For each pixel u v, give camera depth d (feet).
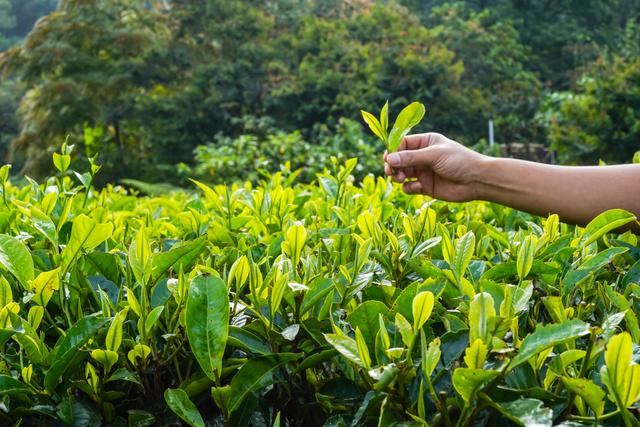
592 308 2.60
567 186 3.52
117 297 2.65
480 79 88.33
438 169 3.70
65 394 2.13
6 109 93.81
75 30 69.87
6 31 140.67
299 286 2.15
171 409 2.10
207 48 74.90
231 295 2.72
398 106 72.13
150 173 67.05
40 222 2.81
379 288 2.52
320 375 2.28
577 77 94.22
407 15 85.30
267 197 4.20
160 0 85.25
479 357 1.73
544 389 1.83
